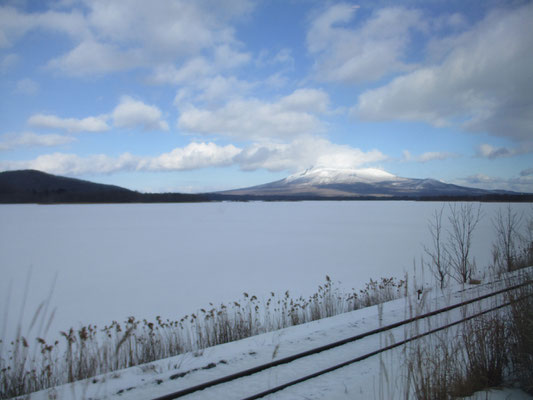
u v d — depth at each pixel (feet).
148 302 34.01
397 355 12.69
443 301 19.17
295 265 53.42
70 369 12.70
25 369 14.94
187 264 55.42
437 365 9.42
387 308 20.11
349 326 15.96
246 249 71.20
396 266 50.96
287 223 140.56
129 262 58.29
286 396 9.93
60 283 43.57
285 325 22.58
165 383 10.57
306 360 12.48
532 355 10.14
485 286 21.13
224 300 33.99
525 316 10.73
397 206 301.84
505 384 10.59
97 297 36.29
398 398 9.44
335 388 10.32
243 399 9.65
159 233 105.40
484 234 79.20
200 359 13.20
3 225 137.80
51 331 25.46
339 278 43.70
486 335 11.36
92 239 91.76
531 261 22.30
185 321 26.30
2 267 55.31
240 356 12.57
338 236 92.94
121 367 14.93
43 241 88.12
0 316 29.94
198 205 385.09
